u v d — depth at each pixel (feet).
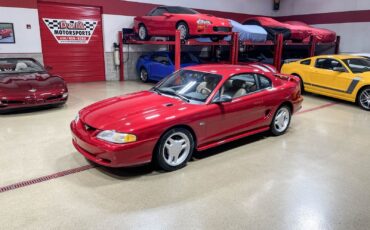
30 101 19.56
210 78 13.67
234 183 10.97
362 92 23.86
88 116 11.90
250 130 14.88
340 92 25.63
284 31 36.01
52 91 20.61
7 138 15.37
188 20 27.81
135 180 11.03
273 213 9.11
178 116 11.44
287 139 16.10
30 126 17.47
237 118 13.78
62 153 13.48
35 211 8.97
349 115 21.86
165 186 10.62
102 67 37.76
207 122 12.45
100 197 9.82
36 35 32.22
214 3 44.34
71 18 34.24
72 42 34.88
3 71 22.41
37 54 32.68
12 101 18.93
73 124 12.36
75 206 9.27
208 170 12.02
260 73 15.25
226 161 12.96
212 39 31.22
